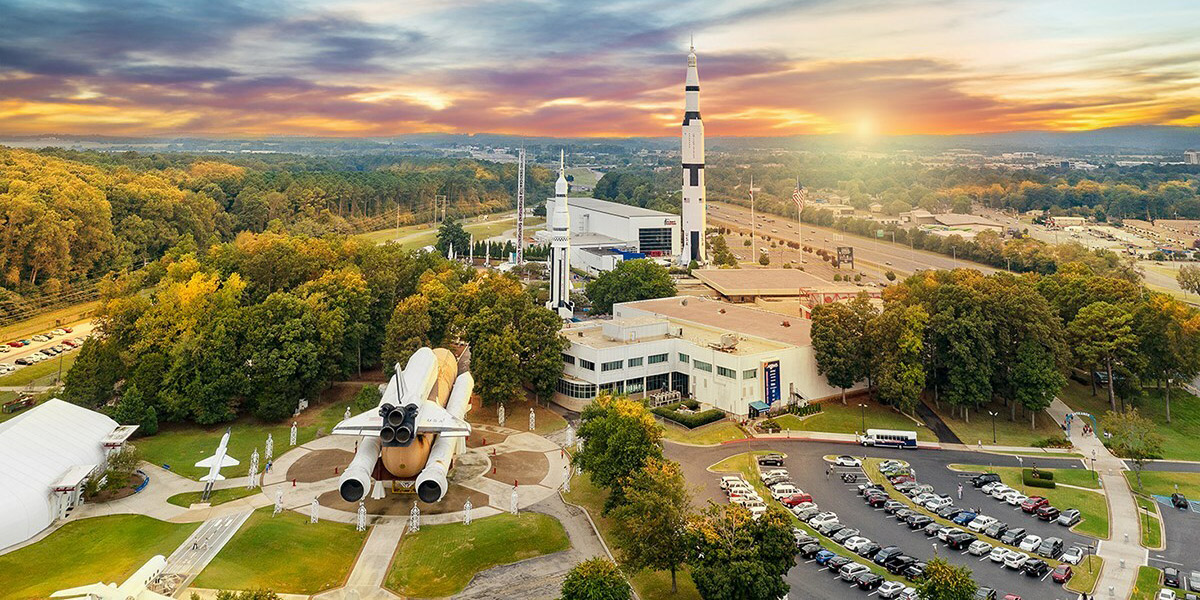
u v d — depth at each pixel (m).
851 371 157.38
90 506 106.62
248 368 143.25
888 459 132.75
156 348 143.25
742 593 77.50
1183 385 167.25
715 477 122.00
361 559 94.31
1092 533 105.81
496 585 89.06
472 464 124.50
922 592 77.75
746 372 148.50
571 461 116.62
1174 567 95.88
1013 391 151.88
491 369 143.88
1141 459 126.81
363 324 168.12
